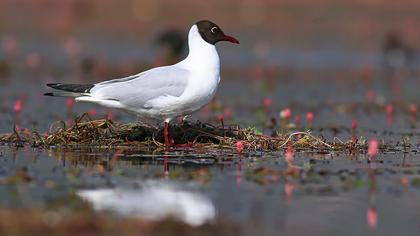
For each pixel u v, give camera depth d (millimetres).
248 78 30719
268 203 11188
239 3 43094
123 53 36562
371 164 14078
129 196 11297
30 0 44719
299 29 40219
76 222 9938
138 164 13727
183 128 16078
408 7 42688
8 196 11117
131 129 16219
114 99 15078
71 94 15289
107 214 10344
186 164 13797
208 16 41719
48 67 32625
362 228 10172
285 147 15719
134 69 31922
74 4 44000
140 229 9797
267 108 22078
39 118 20281
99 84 15273
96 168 13273
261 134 16312
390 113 21609
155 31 40719
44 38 39656
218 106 23156
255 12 42031
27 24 41938
